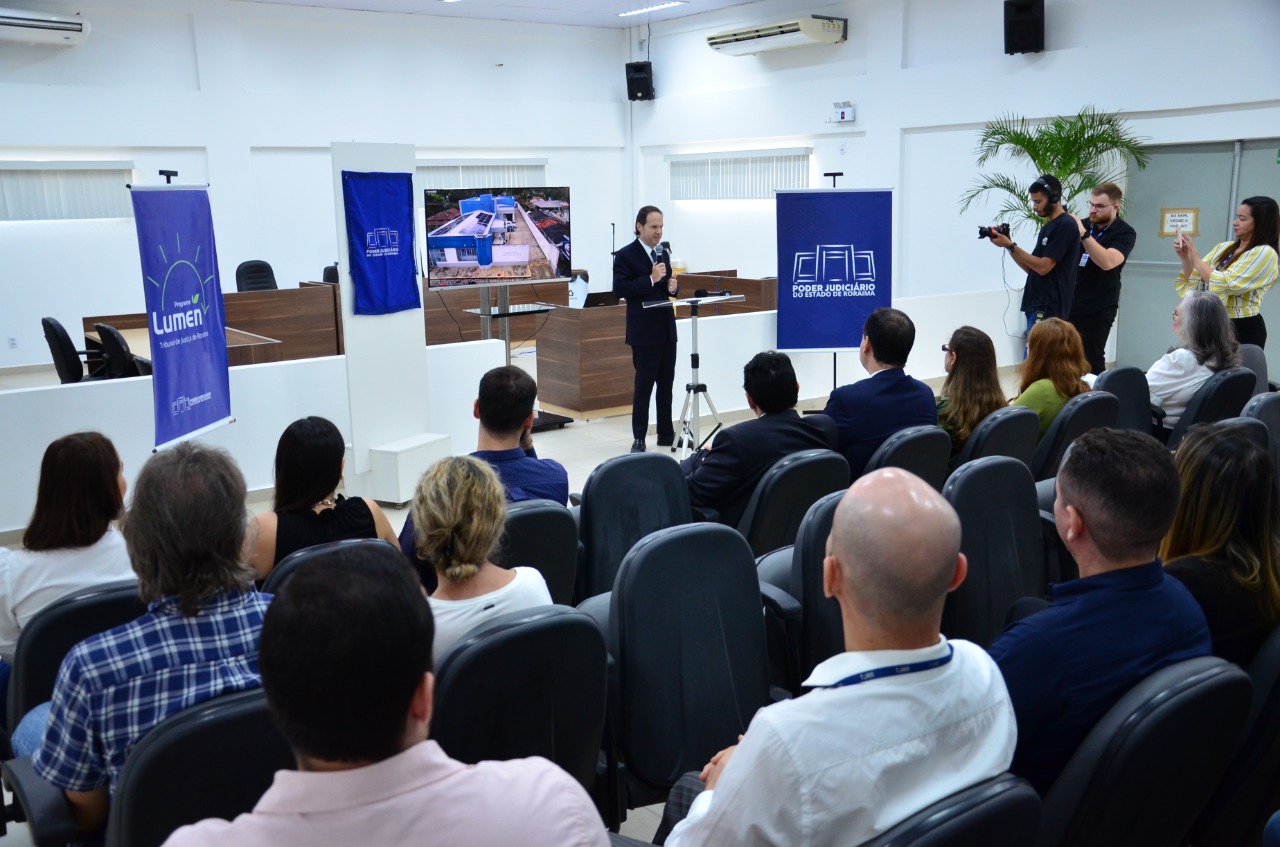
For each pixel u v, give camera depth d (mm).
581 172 13195
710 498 3127
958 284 10023
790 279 6281
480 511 1787
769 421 3133
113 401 4875
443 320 9078
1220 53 7660
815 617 2270
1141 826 1412
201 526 1453
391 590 905
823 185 11164
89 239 9859
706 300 5660
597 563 2885
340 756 883
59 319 9805
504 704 1628
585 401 7320
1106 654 1488
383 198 5141
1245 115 7641
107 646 1419
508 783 938
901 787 1213
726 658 2049
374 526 2418
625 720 1979
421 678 913
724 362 7164
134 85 9859
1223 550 1758
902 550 1200
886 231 6207
